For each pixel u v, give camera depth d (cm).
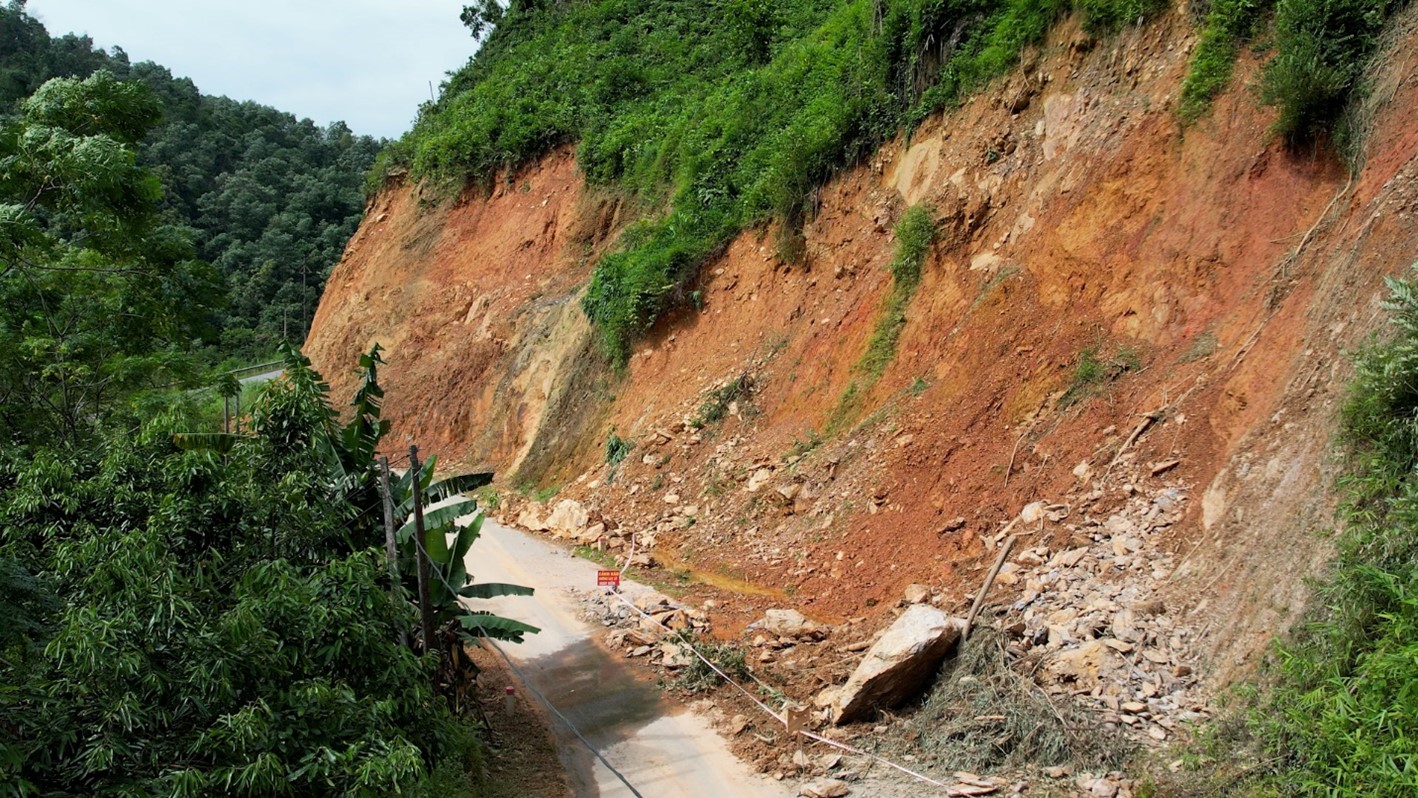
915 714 874
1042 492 1124
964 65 1608
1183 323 1145
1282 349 977
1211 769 684
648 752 889
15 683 541
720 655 1042
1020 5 1534
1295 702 666
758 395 1727
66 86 1302
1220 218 1155
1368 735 593
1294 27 1117
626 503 1727
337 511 859
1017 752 771
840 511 1351
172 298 1419
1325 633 677
